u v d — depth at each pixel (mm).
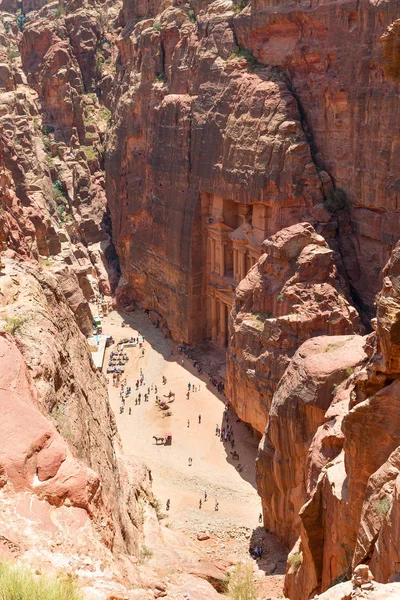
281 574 34094
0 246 37031
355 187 54375
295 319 46750
